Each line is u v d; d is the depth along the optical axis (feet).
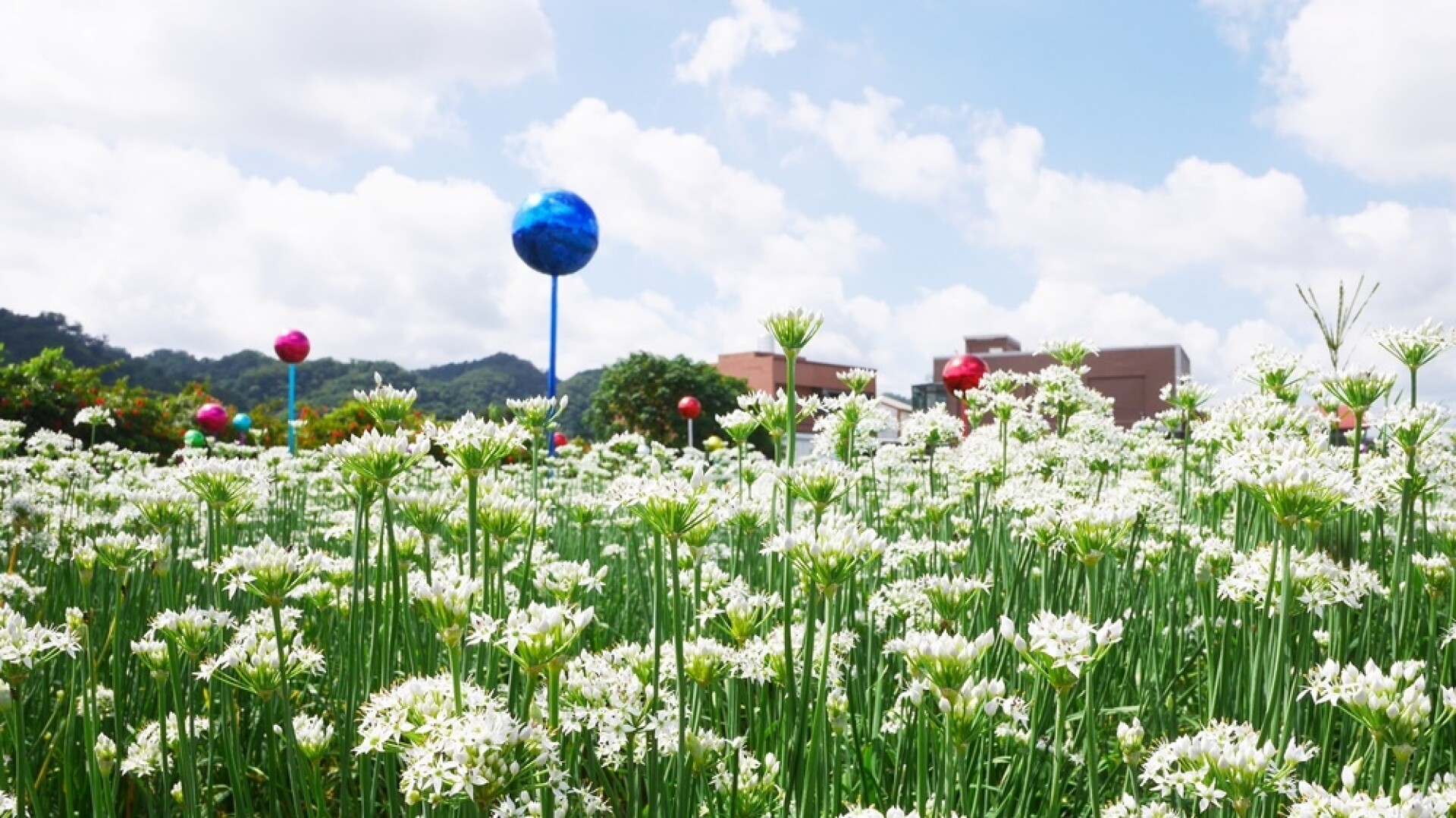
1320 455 11.98
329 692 16.39
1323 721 12.85
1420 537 18.79
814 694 13.75
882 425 22.62
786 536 10.61
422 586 8.98
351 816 13.46
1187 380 24.12
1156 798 13.09
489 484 16.20
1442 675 13.99
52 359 72.13
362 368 382.22
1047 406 27.20
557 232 40.19
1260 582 13.06
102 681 17.42
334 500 37.96
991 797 14.28
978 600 16.28
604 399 208.85
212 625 12.16
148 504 15.88
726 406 213.87
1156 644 17.67
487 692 10.46
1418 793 9.00
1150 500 17.89
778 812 12.44
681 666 10.24
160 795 15.37
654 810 10.78
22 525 24.31
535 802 9.16
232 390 362.12
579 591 14.62
